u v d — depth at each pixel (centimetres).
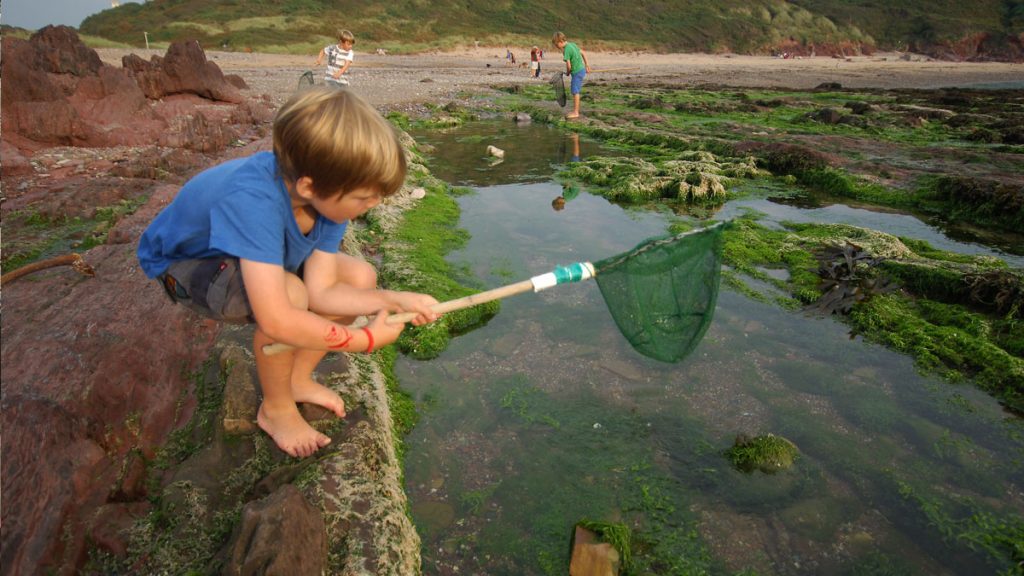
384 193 203
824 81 3181
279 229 204
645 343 271
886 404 388
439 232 673
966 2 7356
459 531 288
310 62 3578
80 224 597
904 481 324
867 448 349
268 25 4597
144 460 283
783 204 839
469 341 458
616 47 5584
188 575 221
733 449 341
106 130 936
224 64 3200
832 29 6881
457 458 337
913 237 706
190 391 323
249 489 262
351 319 254
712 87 2405
